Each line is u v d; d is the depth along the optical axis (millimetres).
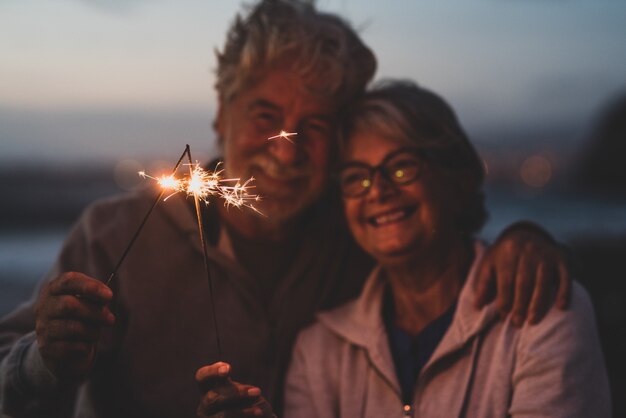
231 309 2611
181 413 2492
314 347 2557
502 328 2271
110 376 2555
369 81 2752
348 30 2758
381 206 2422
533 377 2125
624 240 16547
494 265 2387
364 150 2473
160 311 2576
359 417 2369
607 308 8438
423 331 2451
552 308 2232
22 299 13727
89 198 43312
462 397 2217
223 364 1738
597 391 2105
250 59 2568
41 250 23219
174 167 1677
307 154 2611
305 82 2557
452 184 2588
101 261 2637
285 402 2516
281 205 2623
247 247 2756
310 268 2750
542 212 30031
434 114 2527
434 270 2479
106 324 1768
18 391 1969
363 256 2855
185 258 2652
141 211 2744
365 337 2449
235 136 2650
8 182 46188
